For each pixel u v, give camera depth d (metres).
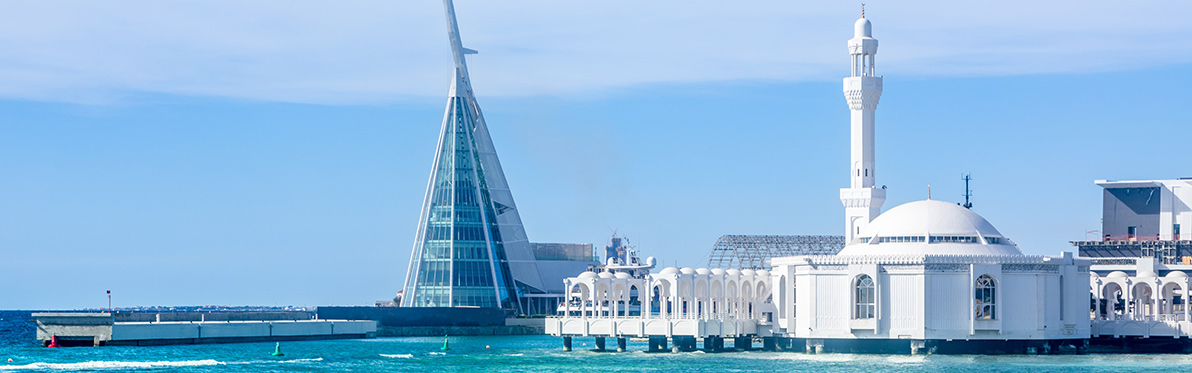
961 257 180.12
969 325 179.62
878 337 181.62
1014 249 190.88
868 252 189.75
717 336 197.38
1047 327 182.38
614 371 169.12
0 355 192.62
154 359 188.50
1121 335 197.25
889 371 161.75
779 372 162.62
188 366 176.62
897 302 181.00
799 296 190.00
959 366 167.25
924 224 188.75
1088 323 189.88
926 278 180.00
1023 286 181.62
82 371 166.75
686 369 169.62
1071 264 186.50
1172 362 176.62
